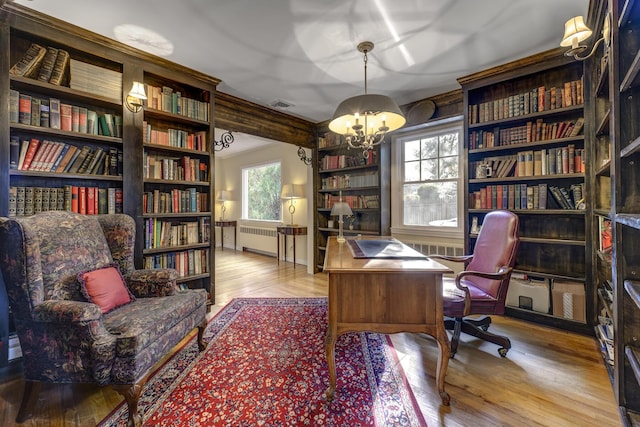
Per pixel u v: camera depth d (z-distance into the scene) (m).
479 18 1.98
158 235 2.70
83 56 2.35
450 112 3.29
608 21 1.54
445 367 1.49
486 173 2.89
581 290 2.36
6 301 1.87
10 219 1.41
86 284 1.65
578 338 2.28
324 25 2.06
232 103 3.46
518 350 2.10
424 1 1.82
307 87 3.13
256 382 1.72
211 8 1.89
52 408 1.51
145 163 2.63
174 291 2.03
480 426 1.36
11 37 2.03
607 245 2.04
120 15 1.97
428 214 3.77
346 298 1.52
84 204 2.25
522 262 2.81
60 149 2.15
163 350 1.61
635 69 1.01
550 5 1.86
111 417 1.44
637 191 1.22
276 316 2.78
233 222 7.00
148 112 2.62
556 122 2.60
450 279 2.48
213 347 2.16
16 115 1.94
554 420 1.40
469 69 2.72
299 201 5.51
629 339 1.31
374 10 1.90
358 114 2.19
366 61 2.54
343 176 4.44
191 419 1.42
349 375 1.79
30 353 1.41
